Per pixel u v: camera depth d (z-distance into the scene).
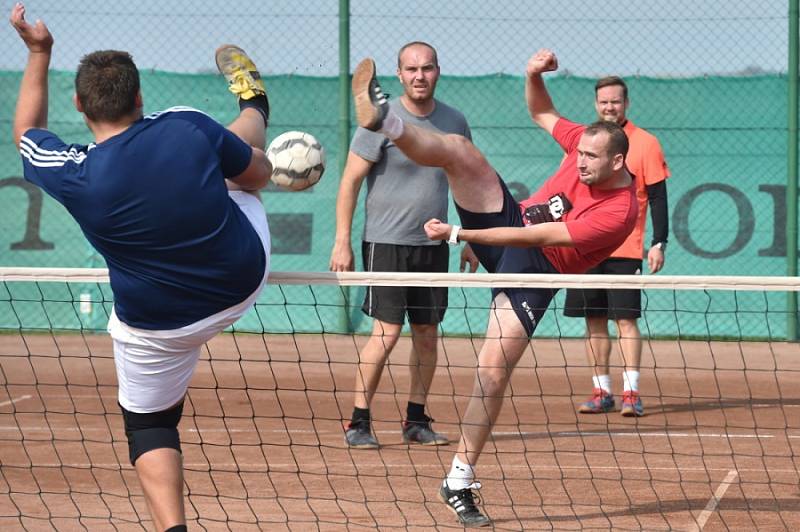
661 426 16.31
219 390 19.78
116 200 8.10
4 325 26.94
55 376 21.67
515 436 15.42
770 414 17.50
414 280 10.52
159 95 27.03
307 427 16.19
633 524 10.91
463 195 11.75
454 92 26.66
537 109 13.23
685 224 26.53
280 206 26.83
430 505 11.62
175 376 8.96
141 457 8.98
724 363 23.50
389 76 26.77
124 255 8.35
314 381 20.94
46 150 8.44
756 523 10.95
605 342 17.50
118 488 12.33
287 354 24.53
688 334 26.59
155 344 8.70
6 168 26.84
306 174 10.98
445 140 11.43
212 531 10.62
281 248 26.89
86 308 27.06
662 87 26.55
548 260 11.61
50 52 9.23
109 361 23.66
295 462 13.23
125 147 8.12
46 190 8.41
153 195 8.10
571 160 12.00
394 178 14.86
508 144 26.59
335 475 12.98
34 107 9.03
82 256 26.92
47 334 27.02
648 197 17.50
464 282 10.63
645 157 17.38
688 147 26.55
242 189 9.02
